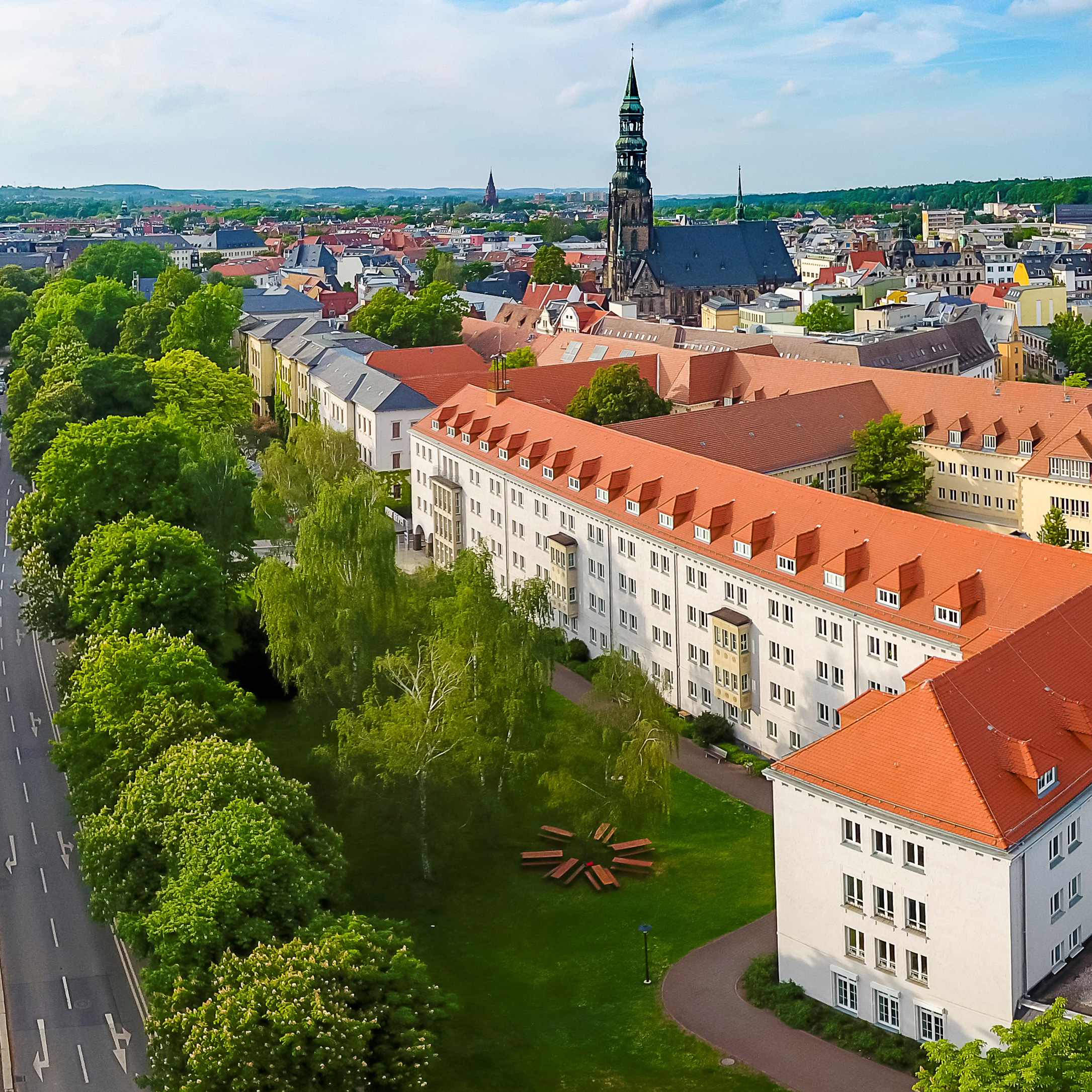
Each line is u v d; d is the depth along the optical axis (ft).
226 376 644.27
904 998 221.46
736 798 316.60
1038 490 481.05
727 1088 214.07
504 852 295.69
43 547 408.87
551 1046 228.43
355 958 200.75
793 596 325.21
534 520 431.84
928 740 220.43
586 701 297.12
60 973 258.78
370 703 290.56
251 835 224.74
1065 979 217.15
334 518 333.21
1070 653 246.06
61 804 329.52
